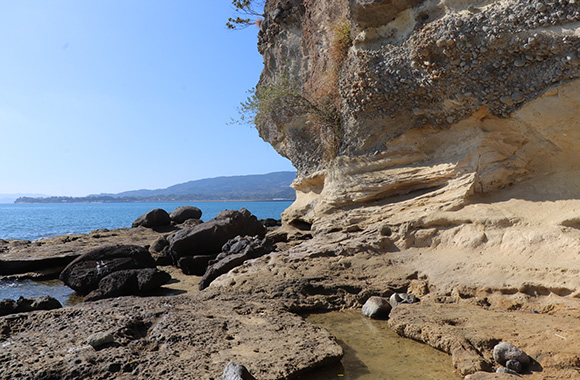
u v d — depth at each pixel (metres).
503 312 5.84
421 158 9.73
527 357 4.33
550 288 6.07
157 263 11.45
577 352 4.22
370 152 10.41
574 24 6.80
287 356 4.50
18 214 80.38
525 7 7.16
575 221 6.86
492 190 8.55
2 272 10.88
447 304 6.34
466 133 8.92
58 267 11.22
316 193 13.75
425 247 8.12
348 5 9.89
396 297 6.79
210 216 56.41
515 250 6.98
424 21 9.01
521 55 7.45
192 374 3.97
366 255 8.29
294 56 14.87
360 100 10.09
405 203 9.38
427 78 8.70
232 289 7.39
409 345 5.28
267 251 9.54
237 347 4.71
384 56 9.52
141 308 5.91
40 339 4.70
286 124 14.73
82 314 5.60
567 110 7.29
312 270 7.90
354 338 5.55
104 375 3.96
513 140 8.48
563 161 7.95
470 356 4.53
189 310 5.98
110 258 9.44
